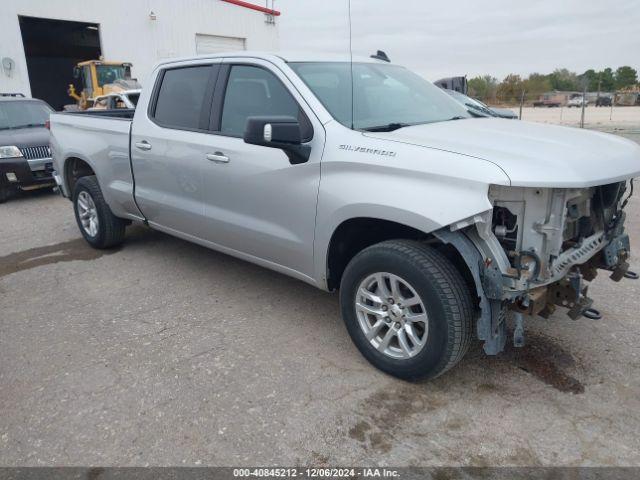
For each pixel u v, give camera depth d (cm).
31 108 1009
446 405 302
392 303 317
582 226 320
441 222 277
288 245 369
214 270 520
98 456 269
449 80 1463
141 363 352
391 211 297
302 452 269
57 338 390
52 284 496
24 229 707
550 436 276
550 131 349
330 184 330
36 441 281
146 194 488
